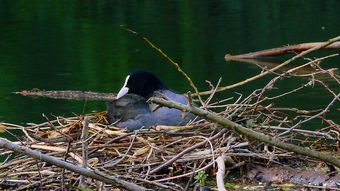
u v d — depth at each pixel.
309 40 21.55
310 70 18.06
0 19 26.84
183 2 29.27
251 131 6.83
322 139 10.60
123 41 22.45
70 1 30.22
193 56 20.05
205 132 9.52
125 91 11.53
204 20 25.73
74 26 25.14
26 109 14.07
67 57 20.33
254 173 9.03
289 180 8.88
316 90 15.16
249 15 26.44
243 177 8.95
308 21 24.98
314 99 14.16
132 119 10.07
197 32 23.67
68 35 23.59
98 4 29.47
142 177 8.47
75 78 17.64
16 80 17.44
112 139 9.11
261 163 9.22
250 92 15.20
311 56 19.78
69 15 27.22
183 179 8.80
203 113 6.66
